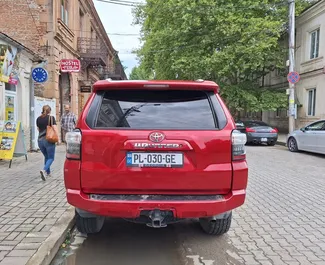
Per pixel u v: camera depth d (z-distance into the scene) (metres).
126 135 3.20
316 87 18.55
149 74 26.86
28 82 11.73
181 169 3.21
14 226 4.15
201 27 18.97
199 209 3.22
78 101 19.52
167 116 3.36
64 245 3.93
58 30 14.55
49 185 6.41
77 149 3.27
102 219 4.26
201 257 3.65
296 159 11.21
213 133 3.29
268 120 26.02
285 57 21.12
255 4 18.23
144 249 3.85
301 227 4.57
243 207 5.46
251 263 3.50
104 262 3.52
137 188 3.21
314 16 18.66
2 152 8.30
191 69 18.72
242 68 18.31
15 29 13.83
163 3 19.81
